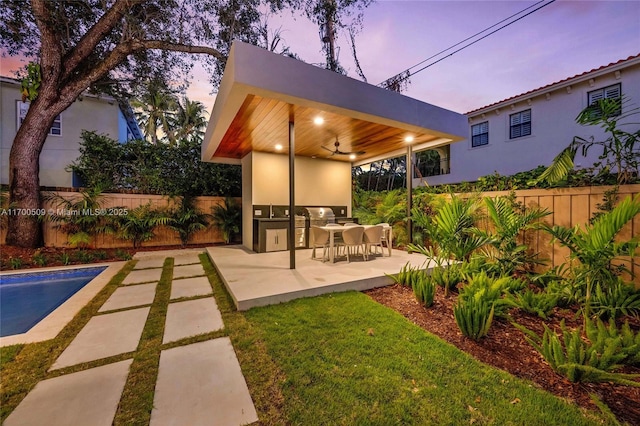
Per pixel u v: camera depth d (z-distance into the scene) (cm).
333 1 746
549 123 782
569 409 147
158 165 775
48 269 473
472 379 172
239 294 304
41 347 216
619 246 226
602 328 195
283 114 394
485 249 430
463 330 224
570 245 273
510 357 200
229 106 337
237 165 855
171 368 187
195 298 330
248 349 211
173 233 759
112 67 623
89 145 718
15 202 560
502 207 362
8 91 923
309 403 153
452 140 527
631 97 633
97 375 180
